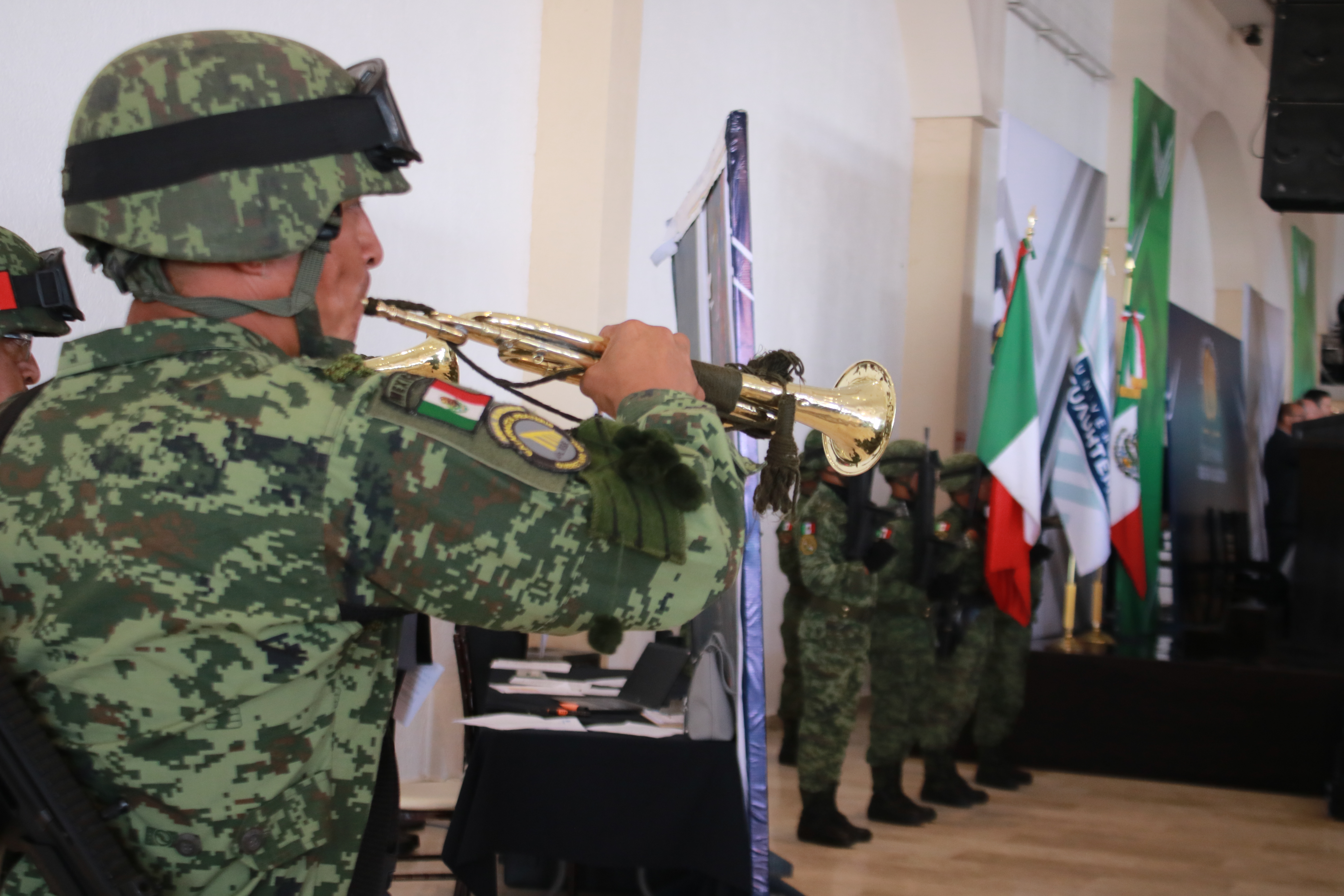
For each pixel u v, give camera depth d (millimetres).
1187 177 11031
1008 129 6652
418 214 4035
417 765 3982
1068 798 5082
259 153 801
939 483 5090
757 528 2551
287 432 757
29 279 1945
